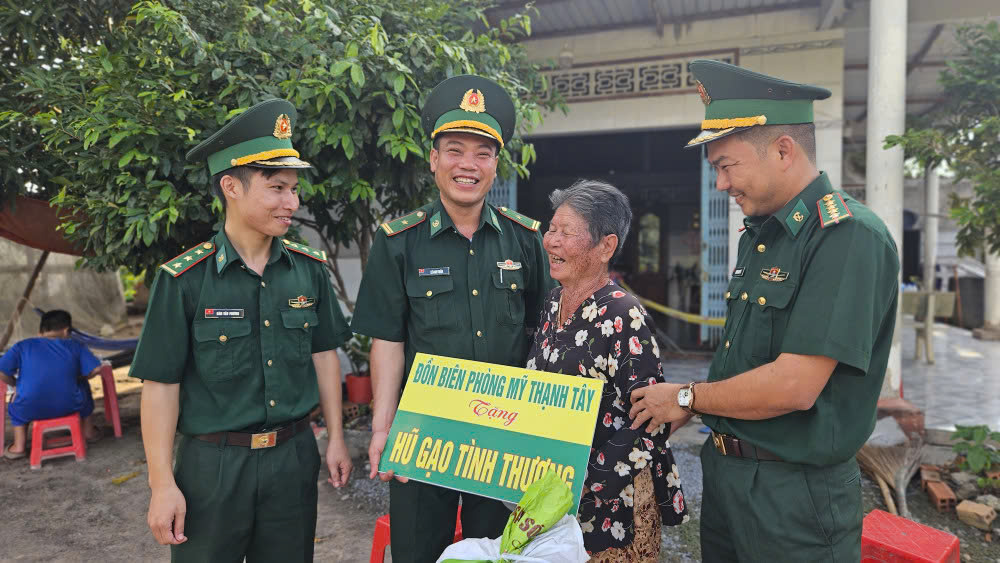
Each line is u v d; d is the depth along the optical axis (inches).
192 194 143.0
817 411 54.9
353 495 141.6
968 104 152.6
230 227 71.6
